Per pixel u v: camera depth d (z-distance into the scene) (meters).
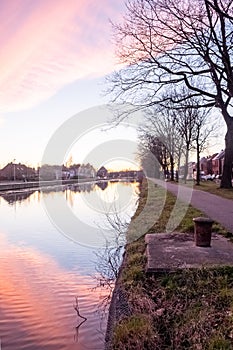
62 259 11.81
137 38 19.44
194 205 19.02
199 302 6.33
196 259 8.10
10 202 37.03
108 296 8.25
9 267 11.16
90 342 6.30
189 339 5.43
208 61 16.72
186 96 23.80
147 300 6.77
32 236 16.39
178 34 17.41
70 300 8.29
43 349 6.16
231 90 16.92
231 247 9.30
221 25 15.85
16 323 7.11
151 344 5.53
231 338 5.14
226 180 31.73
